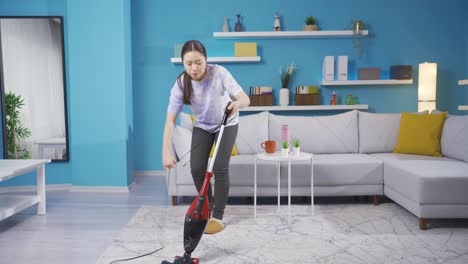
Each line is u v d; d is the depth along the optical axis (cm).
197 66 241
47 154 434
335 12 500
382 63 505
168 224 299
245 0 500
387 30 502
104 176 419
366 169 347
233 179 348
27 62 425
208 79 259
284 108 489
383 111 510
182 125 401
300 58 505
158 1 500
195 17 502
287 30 502
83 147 419
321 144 399
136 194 404
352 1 499
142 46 503
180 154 351
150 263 225
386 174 341
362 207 341
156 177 495
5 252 247
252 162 350
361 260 226
